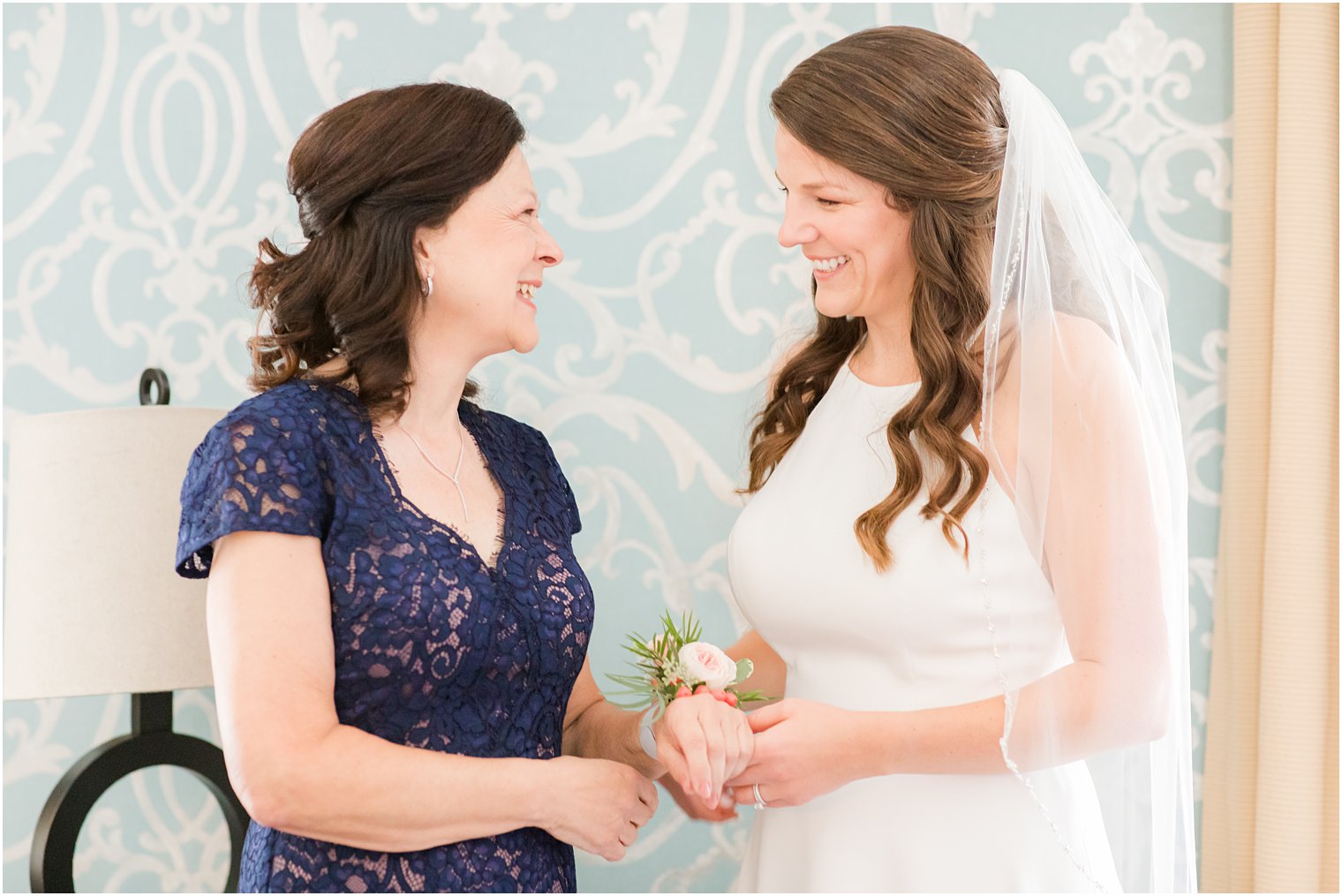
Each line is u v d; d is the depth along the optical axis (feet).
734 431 7.14
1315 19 6.65
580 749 5.29
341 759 3.88
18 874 7.07
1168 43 7.04
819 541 4.85
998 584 4.55
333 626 4.12
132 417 5.76
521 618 4.47
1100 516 4.27
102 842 7.10
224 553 4.04
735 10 7.15
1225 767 6.73
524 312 4.68
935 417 4.62
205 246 7.20
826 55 4.85
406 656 4.15
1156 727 4.23
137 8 7.24
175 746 6.28
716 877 7.04
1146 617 4.24
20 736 7.10
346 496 4.17
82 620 5.62
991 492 4.58
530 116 7.19
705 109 7.16
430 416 4.69
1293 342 6.56
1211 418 6.99
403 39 7.19
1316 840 6.40
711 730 4.34
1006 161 4.50
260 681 3.88
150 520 5.73
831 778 4.42
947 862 4.53
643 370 7.18
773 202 7.14
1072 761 4.27
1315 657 6.43
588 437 7.18
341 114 4.49
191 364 7.19
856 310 4.97
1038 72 7.06
